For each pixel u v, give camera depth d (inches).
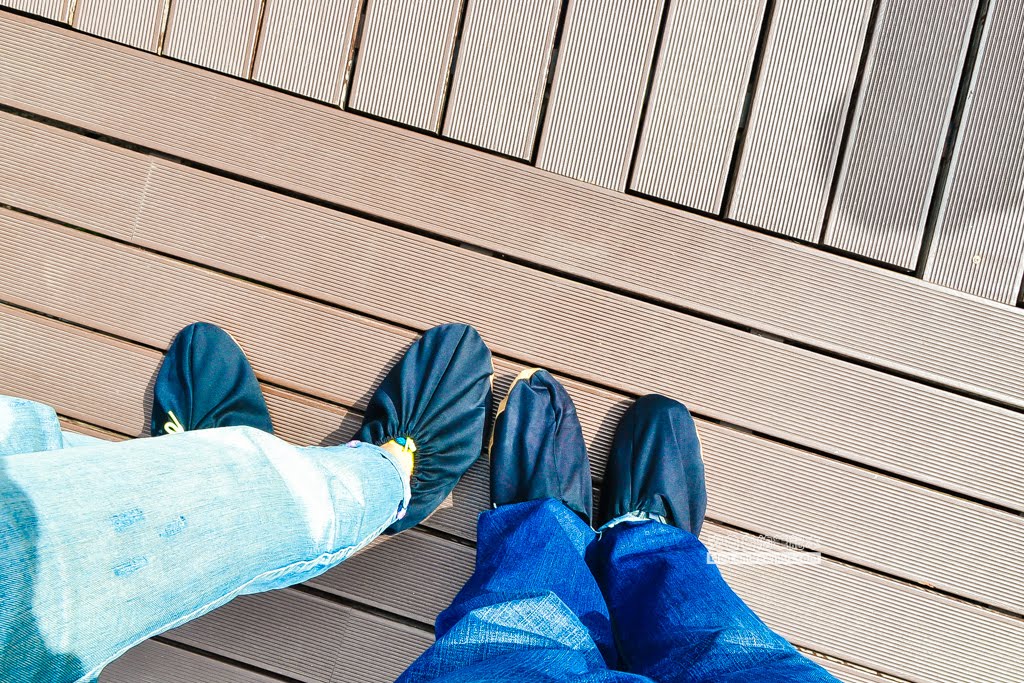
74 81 48.4
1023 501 47.2
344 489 37.1
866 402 47.7
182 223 48.8
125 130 48.5
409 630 48.4
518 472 46.5
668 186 47.4
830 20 46.3
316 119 48.1
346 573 48.6
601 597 39.3
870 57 46.3
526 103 47.5
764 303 47.6
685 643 34.2
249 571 30.2
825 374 47.7
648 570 40.9
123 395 49.3
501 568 38.7
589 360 48.4
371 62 47.7
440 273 48.4
